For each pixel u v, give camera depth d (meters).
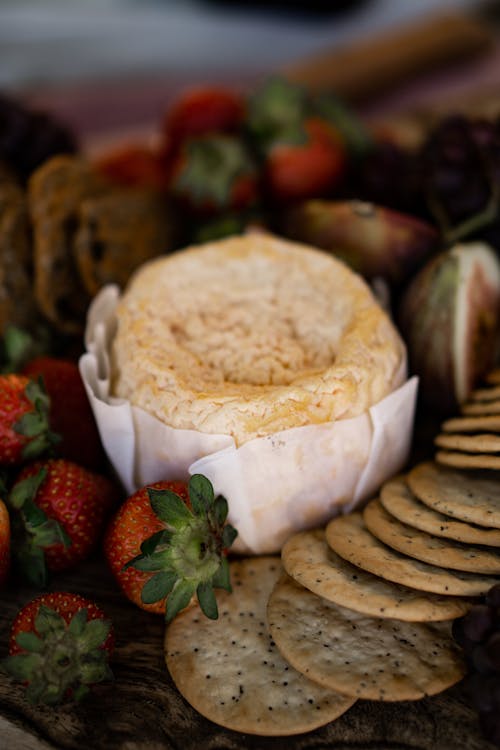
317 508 0.34
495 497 0.33
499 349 0.42
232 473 0.32
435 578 0.30
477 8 0.88
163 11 0.91
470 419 0.35
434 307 0.39
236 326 0.36
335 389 0.33
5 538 0.32
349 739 0.29
